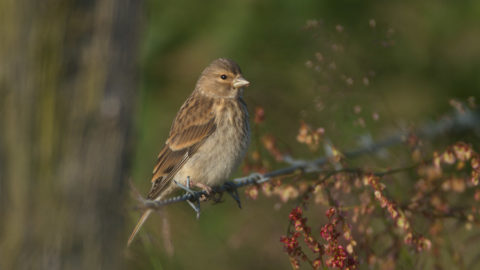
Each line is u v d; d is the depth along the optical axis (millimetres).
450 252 8609
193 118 9430
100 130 3449
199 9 12664
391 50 13125
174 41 12578
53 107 3350
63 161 3420
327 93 10508
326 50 10312
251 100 12422
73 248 3541
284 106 12516
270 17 12719
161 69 12602
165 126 12281
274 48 12719
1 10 3258
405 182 10070
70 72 3344
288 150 9766
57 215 3469
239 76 9586
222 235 10617
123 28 3418
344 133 10617
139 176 11766
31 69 3295
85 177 3480
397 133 11062
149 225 6246
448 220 9367
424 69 14320
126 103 3516
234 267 10352
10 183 3402
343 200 7941
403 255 7922
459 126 12312
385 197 7082
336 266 6383
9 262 3461
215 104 9461
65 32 3285
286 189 7832
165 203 5977
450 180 8430
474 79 13859
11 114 3330
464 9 14023
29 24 3252
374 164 10586
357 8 13117
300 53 12664
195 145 9320
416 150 9500
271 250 11117
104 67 3383
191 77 12562
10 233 3449
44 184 3418
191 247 9562
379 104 11328
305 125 8391
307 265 8109
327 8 12867
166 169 9523
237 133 9328
